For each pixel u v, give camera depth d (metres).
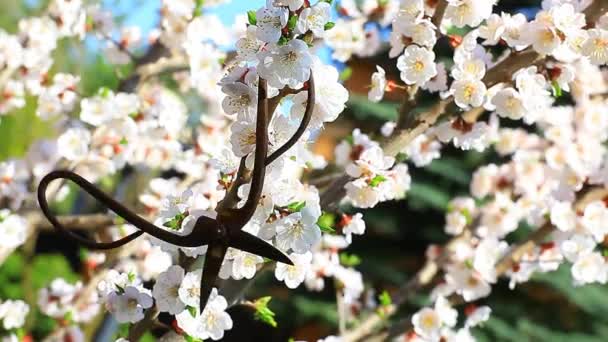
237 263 0.83
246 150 0.79
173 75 1.59
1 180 1.34
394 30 0.97
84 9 1.47
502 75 0.96
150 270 1.30
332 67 0.80
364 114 3.26
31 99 3.18
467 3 0.95
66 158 1.33
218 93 1.34
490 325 3.34
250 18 0.79
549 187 1.47
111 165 1.37
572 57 0.93
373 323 1.25
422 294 3.04
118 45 1.40
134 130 1.33
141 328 0.87
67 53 2.12
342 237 1.31
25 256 2.78
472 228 1.49
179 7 1.35
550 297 3.50
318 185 1.16
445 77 1.02
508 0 3.41
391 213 3.63
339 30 1.35
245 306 1.03
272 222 0.80
